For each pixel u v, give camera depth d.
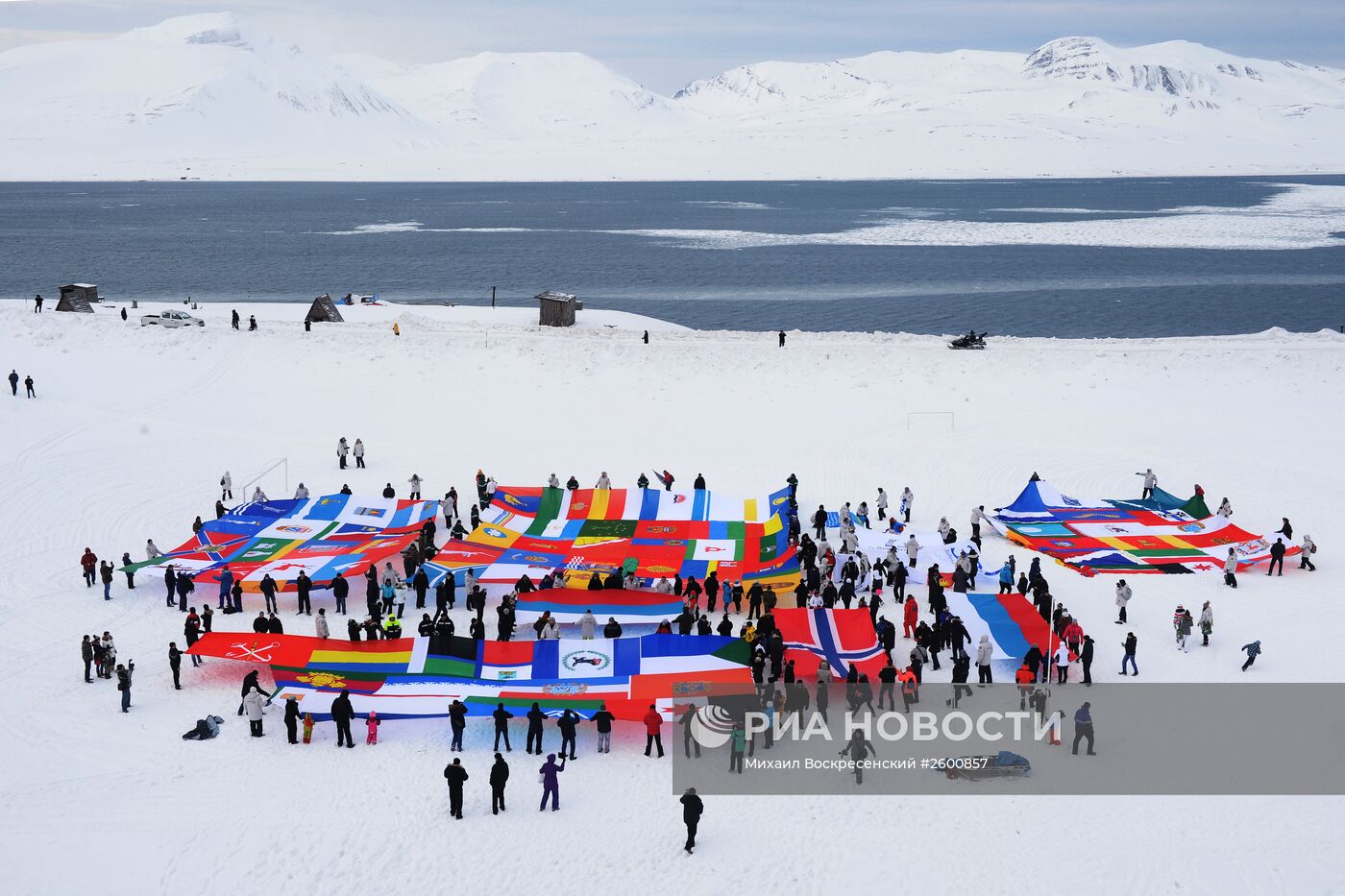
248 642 31.22
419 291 124.19
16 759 26.69
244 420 56.88
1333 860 22.53
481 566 38.44
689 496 44.31
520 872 22.42
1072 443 53.88
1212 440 54.00
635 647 30.81
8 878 22.03
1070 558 40.28
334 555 38.81
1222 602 36.72
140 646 33.38
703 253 164.12
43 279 131.25
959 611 34.31
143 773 26.16
